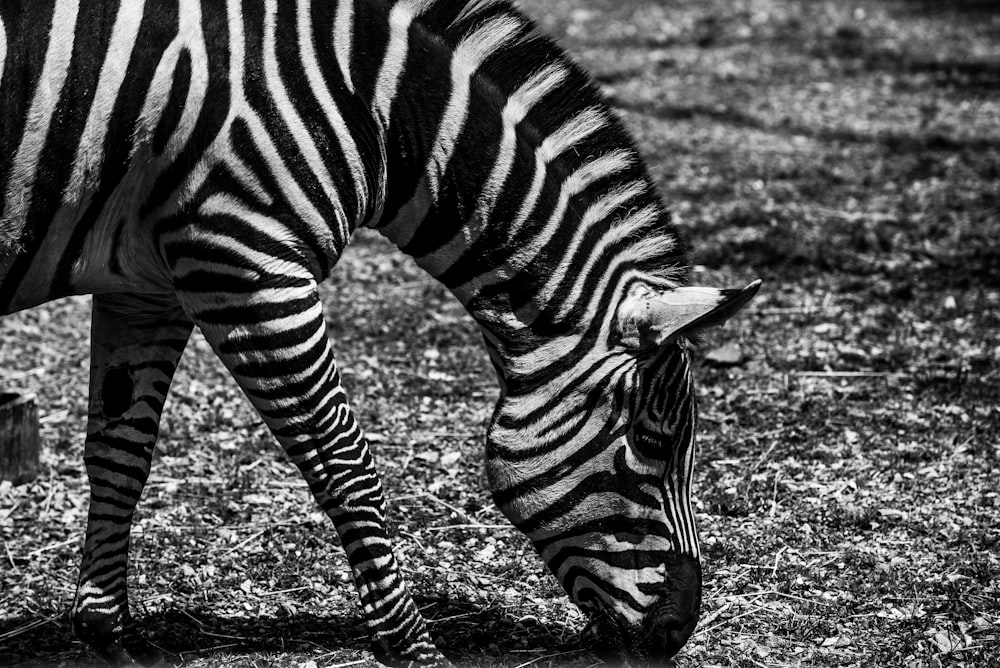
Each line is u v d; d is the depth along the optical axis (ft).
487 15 19.15
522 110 19.16
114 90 17.33
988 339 39.09
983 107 70.08
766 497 29.19
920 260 46.57
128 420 21.40
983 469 30.32
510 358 19.56
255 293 18.15
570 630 23.48
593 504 19.22
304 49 18.01
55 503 29.63
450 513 28.99
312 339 18.48
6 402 30.25
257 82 17.72
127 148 17.71
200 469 31.42
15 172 17.17
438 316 43.04
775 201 53.93
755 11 93.81
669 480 19.49
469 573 25.93
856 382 36.17
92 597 21.70
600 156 19.34
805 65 79.77
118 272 18.95
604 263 19.11
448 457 31.94
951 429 32.50
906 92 73.67
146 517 28.68
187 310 18.81
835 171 58.29
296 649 22.68
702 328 18.53
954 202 53.06
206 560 26.61
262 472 31.40
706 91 73.31
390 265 48.93
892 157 60.59
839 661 22.06
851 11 94.38
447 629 23.43
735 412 34.35
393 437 33.30
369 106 18.57
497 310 19.51
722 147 62.54
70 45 17.06
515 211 18.99
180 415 34.81
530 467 19.38
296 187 18.03
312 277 18.66
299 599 24.93
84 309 44.19
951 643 22.48
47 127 17.12
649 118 67.41
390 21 18.62
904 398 34.86
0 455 29.99
